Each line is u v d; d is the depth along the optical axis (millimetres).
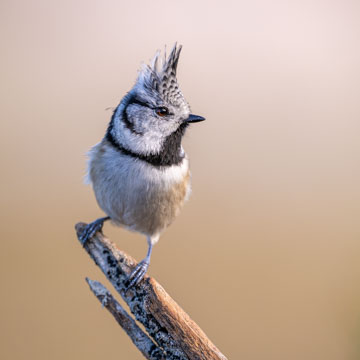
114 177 3615
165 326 3578
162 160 3615
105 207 3629
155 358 3576
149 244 3643
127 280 3596
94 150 3623
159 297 3584
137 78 3615
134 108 3611
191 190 3650
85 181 3639
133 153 3613
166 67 3611
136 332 3582
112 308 3586
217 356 3568
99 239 3619
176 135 3617
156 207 3621
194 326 3576
